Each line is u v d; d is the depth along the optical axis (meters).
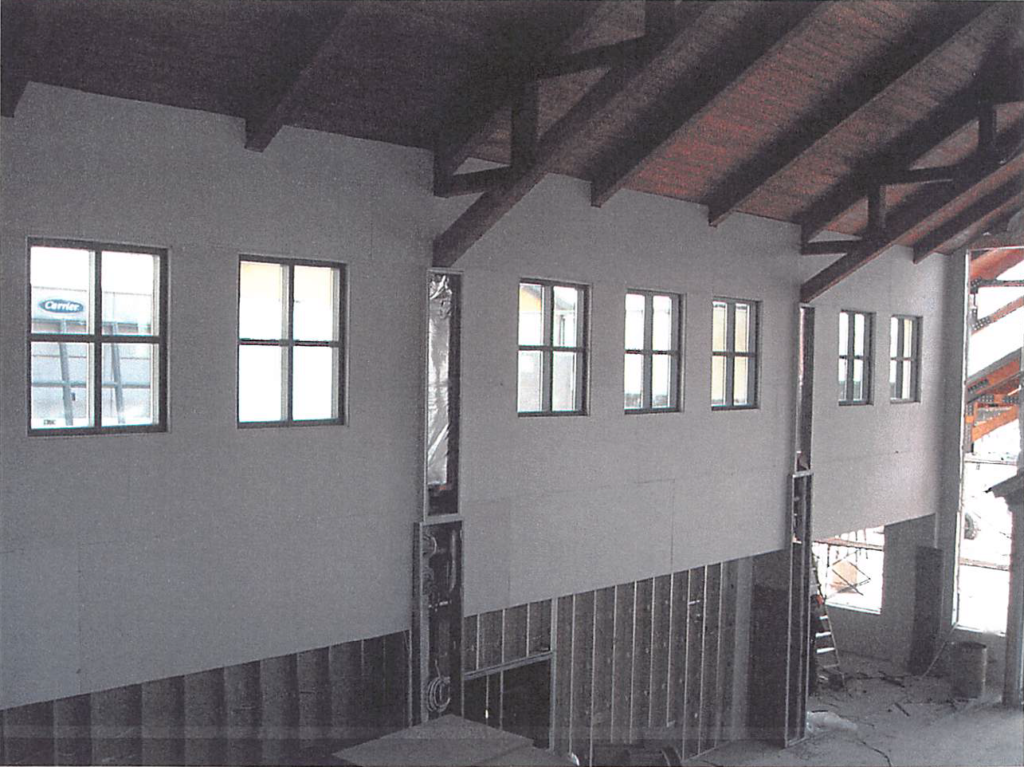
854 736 14.18
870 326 15.66
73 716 7.62
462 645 9.72
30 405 6.96
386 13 7.40
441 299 9.53
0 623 6.79
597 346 11.08
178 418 7.65
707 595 13.49
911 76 10.67
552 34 8.12
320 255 8.52
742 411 13.14
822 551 19.73
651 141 10.04
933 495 17.16
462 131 9.02
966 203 15.23
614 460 11.34
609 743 12.15
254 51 7.32
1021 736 14.14
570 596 11.63
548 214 10.43
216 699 8.42
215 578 7.91
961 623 17.09
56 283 7.20
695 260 12.26
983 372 17.80
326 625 8.70
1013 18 10.19
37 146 6.86
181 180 7.61
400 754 7.75
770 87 9.93
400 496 9.27
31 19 6.28
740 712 14.10
